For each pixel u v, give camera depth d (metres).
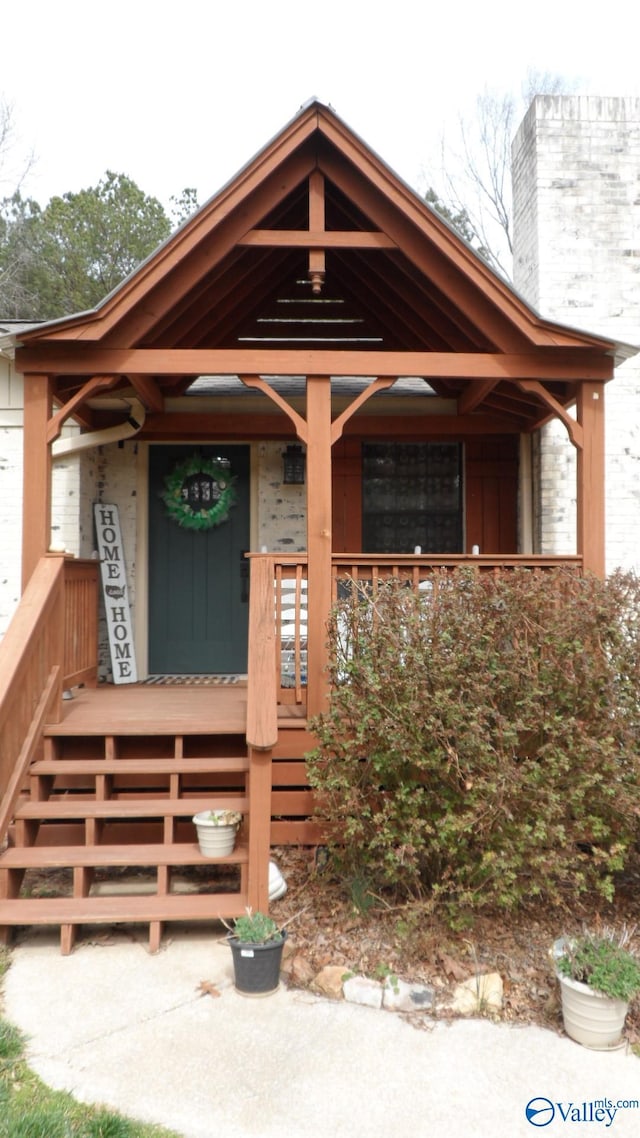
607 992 3.34
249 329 7.59
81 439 7.21
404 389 7.93
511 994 3.73
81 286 20.50
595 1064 3.29
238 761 4.97
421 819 4.11
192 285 5.42
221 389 7.75
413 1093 3.07
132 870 5.08
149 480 8.12
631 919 4.37
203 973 3.89
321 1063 3.23
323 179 5.50
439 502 8.09
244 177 5.27
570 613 4.40
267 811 4.16
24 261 20.62
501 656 4.24
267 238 5.42
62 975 3.84
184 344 6.68
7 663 4.53
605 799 4.17
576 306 7.86
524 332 5.40
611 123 8.00
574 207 7.92
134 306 5.31
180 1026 3.45
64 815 4.56
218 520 8.09
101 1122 2.79
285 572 6.61
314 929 4.19
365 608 4.59
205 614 8.12
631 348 5.48
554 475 7.61
